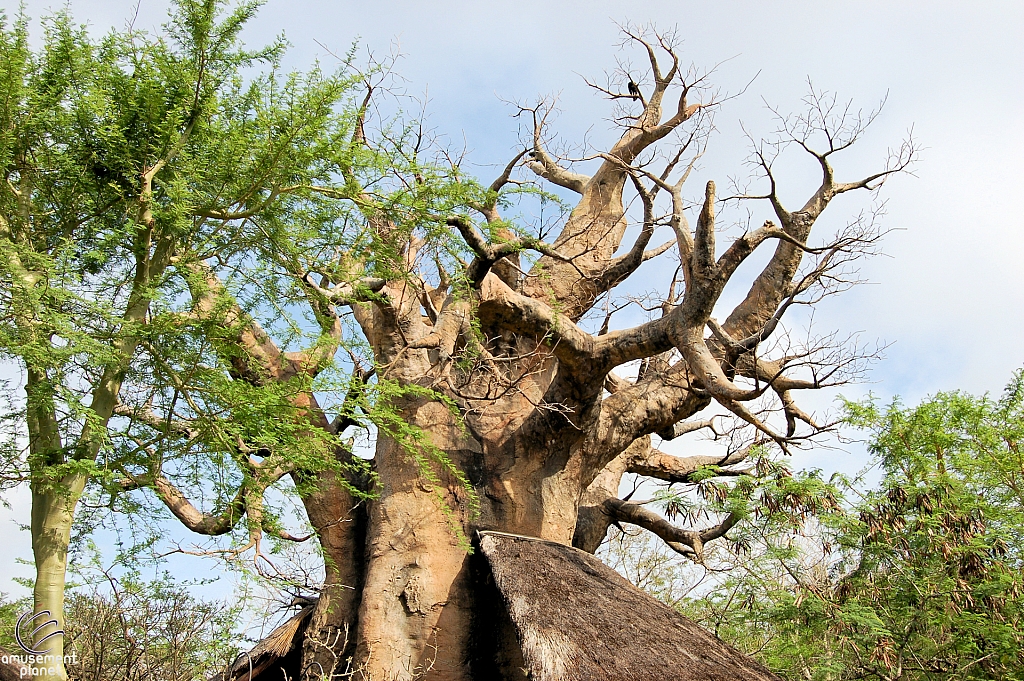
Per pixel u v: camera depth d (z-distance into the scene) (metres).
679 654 9.39
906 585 12.89
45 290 7.81
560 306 13.03
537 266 14.39
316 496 12.30
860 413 13.32
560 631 9.46
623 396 13.11
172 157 9.16
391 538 11.98
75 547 8.05
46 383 7.88
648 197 13.14
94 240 8.98
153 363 8.58
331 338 9.32
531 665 8.98
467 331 11.14
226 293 8.71
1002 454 12.75
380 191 9.80
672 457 15.47
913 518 12.84
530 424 12.53
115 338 8.41
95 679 10.45
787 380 12.54
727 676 9.06
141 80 9.35
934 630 12.70
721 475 14.17
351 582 12.17
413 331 12.67
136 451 8.45
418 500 12.14
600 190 15.01
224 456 8.69
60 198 9.07
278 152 9.16
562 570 10.91
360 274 9.84
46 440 8.14
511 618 9.81
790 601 12.72
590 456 12.81
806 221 13.12
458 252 10.70
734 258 10.77
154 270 9.08
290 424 8.97
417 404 12.45
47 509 7.84
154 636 11.55
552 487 12.57
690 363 11.05
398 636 11.45
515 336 13.51
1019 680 11.55
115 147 8.88
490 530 12.17
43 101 8.75
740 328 13.42
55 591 7.66
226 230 9.45
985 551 12.34
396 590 11.70
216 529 11.86
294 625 12.28
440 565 11.86
